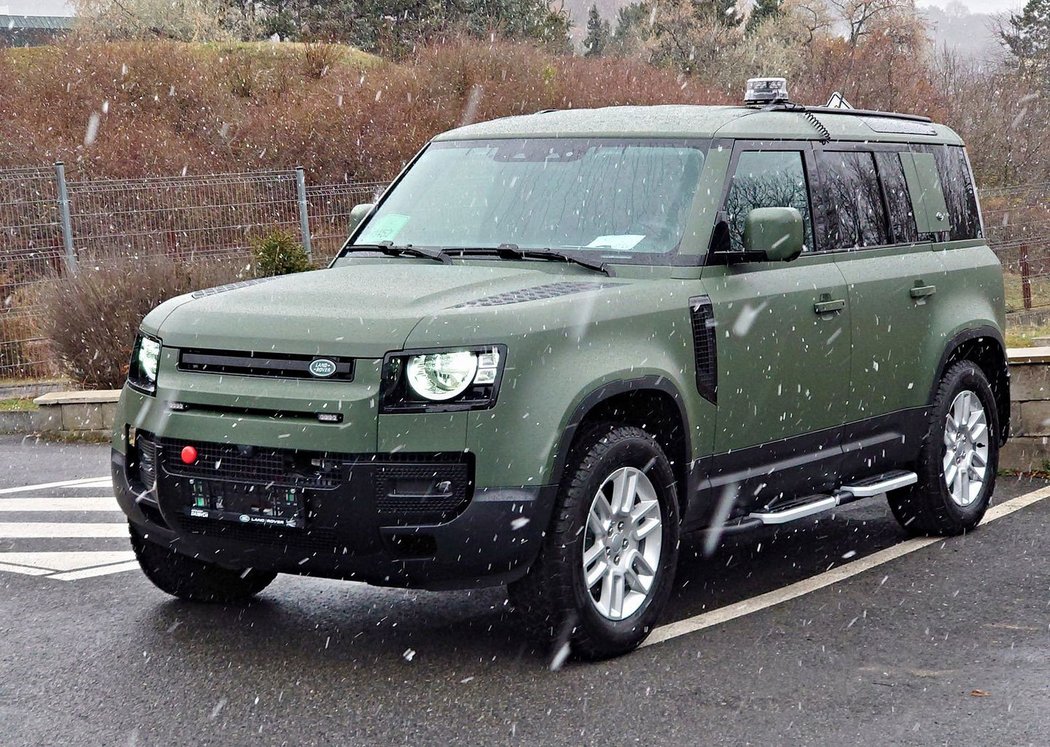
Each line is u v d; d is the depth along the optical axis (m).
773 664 5.03
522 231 5.94
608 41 58.59
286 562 4.93
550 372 4.87
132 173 25.00
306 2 47.72
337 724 4.38
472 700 4.62
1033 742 4.18
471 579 4.81
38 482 9.73
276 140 26.84
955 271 7.35
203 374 5.03
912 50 46.38
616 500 5.16
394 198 6.54
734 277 5.80
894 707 4.52
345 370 4.76
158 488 5.09
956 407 7.33
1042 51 39.84
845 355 6.40
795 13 49.19
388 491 4.71
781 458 6.11
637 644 5.21
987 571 6.51
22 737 4.27
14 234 13.98
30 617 5.77
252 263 14.56
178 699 4.64
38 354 14.02
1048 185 22.00
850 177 6.78
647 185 5.90
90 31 39.78
